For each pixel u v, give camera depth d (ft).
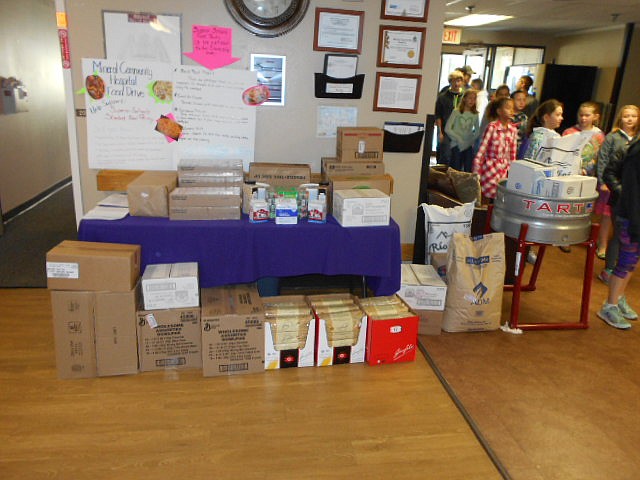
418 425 7.34
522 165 9.90
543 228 9.72
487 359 9.24
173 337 8.18
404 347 8.86
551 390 8.37
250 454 6.60
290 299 9.16
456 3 21.98
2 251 13.89
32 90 18.63
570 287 12.87
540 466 6.64
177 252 8.39
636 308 11.70
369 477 6.31
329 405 7.69
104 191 10.50
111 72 9.89
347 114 10.92
